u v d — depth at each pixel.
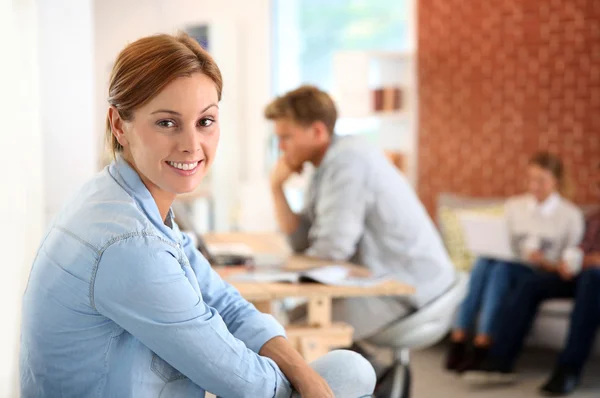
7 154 1.74
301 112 2.84
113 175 1.38
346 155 2.86
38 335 1.35
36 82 2.61
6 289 1.69
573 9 4.96
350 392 1.55
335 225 2.81
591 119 4.93
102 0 7.04
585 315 3.89
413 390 3.83
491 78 5.35
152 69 1.31
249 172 6.83
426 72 5.67
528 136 5.20
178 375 1.39
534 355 4.52
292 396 1.50
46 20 3.88
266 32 6.63
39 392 1.37
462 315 4.21
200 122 1.37
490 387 3.92
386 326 2.83
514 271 4.17
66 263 1.30
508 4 5.23
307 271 2.53
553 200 4.41
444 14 5.55
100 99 7.08
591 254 4.31
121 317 1.29
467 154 5.49
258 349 1.58
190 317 1.33
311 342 2.28
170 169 1.35
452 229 4.77
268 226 6.29
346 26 6.29
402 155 5.61
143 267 1.28
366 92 5.55
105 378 1.34
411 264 2.90
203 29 6.85
